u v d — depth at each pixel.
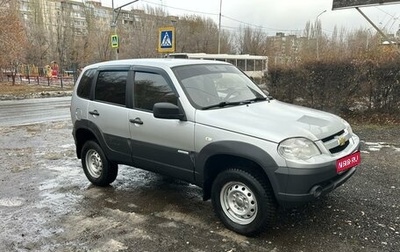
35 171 6.18
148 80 4.41
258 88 4.89
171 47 12.14
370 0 12.62
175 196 4.84
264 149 3.34
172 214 4.25
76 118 5.38
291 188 3.26
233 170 3.67
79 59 55.62
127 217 4.20
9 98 23.03
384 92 9.69
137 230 3.86
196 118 3.83
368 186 4.93
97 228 3.93
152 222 4.05
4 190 5.23
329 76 10.46
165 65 4.34
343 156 3.56
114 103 4.80
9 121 12.71
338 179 3.60
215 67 4.71
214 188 3.85
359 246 3.39
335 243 3.46
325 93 10.64
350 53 10.85
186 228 3.88
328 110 10.68
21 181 5.64
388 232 3.64
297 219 3.99
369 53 10.33
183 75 4.23
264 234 3.68
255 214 3.55
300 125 3.56
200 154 3.80
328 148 3.51
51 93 26.08
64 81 40.16
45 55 54.97
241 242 3.54
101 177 5.20
